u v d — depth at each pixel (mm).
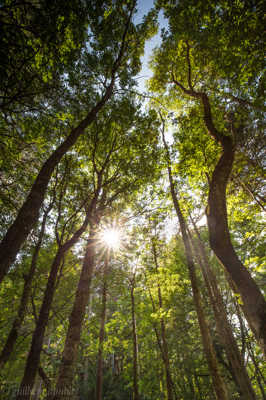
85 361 17672
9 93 5348
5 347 6316
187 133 9797
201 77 9117
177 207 10781
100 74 6820
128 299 14352
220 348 13945
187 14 6109
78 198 8781
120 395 16062
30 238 8906
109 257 12117
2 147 6730
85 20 5414
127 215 10812
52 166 4559
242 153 8727
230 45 5930
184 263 14766
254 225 10875
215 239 3803
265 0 4969
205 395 13195
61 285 10148
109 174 9656
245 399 8680
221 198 4176
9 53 4734
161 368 13273
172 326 14312
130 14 6117
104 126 7996
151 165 9031
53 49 5176
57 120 7230
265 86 6277
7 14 4348
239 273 3428
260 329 2943
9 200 7082
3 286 9602
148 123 8453
